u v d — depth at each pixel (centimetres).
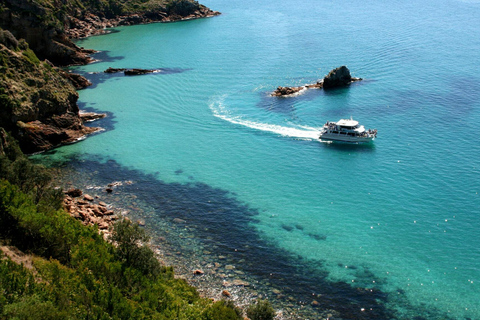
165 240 6188
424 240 6222
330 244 6153
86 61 15788
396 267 5694
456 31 18138
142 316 4141
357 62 14712
